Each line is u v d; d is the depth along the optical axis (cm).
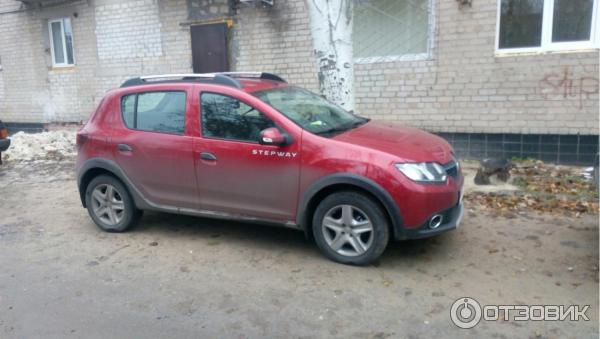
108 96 545
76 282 436
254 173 457
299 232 536
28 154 1059
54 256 498
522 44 797
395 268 435
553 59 768
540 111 792
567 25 765
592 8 745
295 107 485
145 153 509
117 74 1180
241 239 522
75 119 1282
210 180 480
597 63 744
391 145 430
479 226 534
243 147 459
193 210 503
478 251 467
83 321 369
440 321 350
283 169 444
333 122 489
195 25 1050
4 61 1355
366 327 346
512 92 804
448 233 515
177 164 493
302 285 411
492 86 815
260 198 461
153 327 357
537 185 673
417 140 461
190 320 364
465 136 851
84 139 548
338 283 411
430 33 844
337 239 441
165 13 1082
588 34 755
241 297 396
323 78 627
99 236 551
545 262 438
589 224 529
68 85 1266
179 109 497
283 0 953
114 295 409
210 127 480
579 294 380
